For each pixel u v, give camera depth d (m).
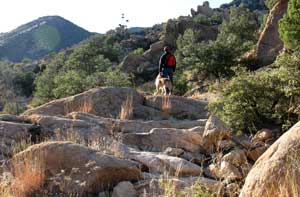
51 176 5.82
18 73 78.69
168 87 14.24
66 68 55.34
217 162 6.62
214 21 73.00
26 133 7.47
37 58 176.38
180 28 61.22
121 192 5.46
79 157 5.87
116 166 5.77
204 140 7.41
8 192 5.33
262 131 8.09
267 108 8.92
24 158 6.00
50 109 10.73
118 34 89.38
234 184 5.57
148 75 53.72
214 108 9.84
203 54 36.91
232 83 9.25
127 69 55.88
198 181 5.30
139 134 7.87
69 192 5.58
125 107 10.54
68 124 7.84
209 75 36.84
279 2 33.41
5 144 7.10
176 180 5.57
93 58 54.47
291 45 21.27
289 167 4.02
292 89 8.64
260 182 4.20
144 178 5.98
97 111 10.70
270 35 33.25
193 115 10.88
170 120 10.45
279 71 9.02
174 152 7.16
